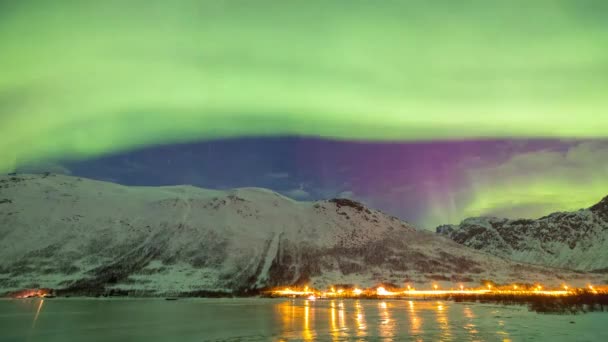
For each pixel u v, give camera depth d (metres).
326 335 39.88
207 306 85.31
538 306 66.06
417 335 39.06
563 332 39.94
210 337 40.91
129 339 41.28
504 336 37.91
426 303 90.25
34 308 81.31
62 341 40.97
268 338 39.22
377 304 88.06
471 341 35.59
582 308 63.69
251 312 68.19
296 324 49.25
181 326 50.09
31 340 41.78
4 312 71.69
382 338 37.59
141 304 93.50
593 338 36.47
